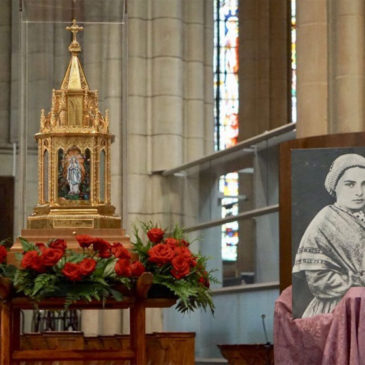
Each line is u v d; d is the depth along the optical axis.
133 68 22.39
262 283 18.75
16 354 8.56
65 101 9.31
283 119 27.11
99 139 9.30
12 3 25.02
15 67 24.86
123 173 10.12
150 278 8.48
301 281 9.76
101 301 8.63
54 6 9.92
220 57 27.86
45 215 9.17
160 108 22.39
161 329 21.03
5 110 24.78
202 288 9.00
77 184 9.24
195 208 21.36
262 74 27.12
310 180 9.80
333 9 14.47
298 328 9.77
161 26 22.47
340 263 9.70
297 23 14.75
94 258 8.70
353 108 14.32
